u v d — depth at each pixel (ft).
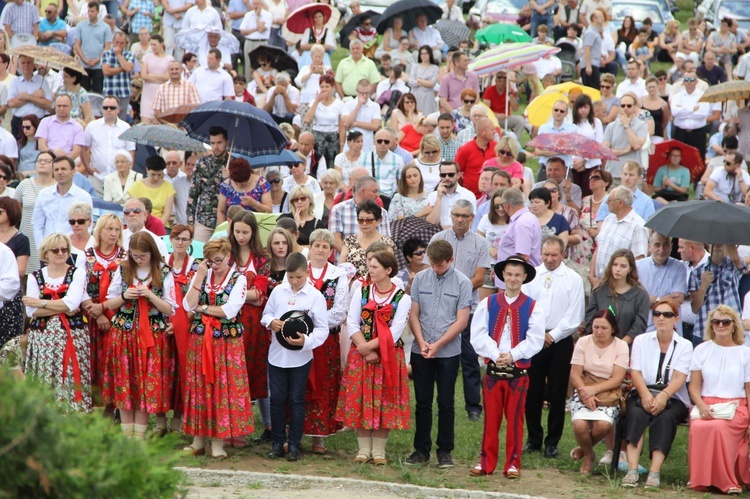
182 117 109.09
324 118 120.98
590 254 86.89
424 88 138.62
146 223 83.46
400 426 66.03
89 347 68.28
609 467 67.56
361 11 180.75
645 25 181.68
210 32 145.79
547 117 131.75
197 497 57.06
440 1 173.06
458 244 77.20
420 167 99.86
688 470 67.56
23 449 32.60
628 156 116.67
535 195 82.69
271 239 71.15
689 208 72.33
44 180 91.50
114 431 36.96
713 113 143.33
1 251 71.00
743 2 196.13
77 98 125.90
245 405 66.44
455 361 67.77
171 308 67.62
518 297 66.03
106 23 148.66
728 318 66.44
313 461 67.46
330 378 69.56
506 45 131.44
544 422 77.61
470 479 64.90
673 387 66.13
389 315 66.39
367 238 74.49
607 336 67.41
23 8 149.59
